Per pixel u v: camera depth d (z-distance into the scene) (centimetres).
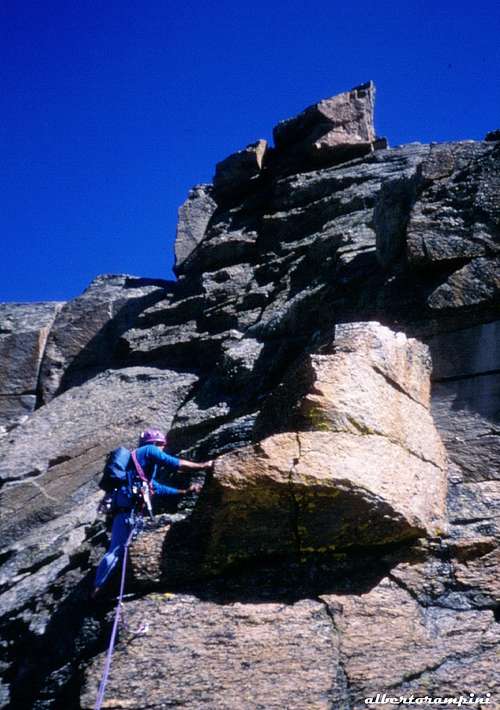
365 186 1503
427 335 959
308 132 1705
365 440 801
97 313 1744
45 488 1314
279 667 710
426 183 1033
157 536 801
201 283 1549
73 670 800
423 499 805
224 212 1741
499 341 925
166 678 707
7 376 1712
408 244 981
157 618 753
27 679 896
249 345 1247
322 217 1498
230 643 726
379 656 719
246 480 767
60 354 1727
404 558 786
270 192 1683
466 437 896
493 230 964
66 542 1138
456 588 771
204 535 793
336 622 738
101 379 1498
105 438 1336
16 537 1276
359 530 777
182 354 1477
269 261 1507
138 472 812
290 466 766
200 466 810
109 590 804
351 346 867
